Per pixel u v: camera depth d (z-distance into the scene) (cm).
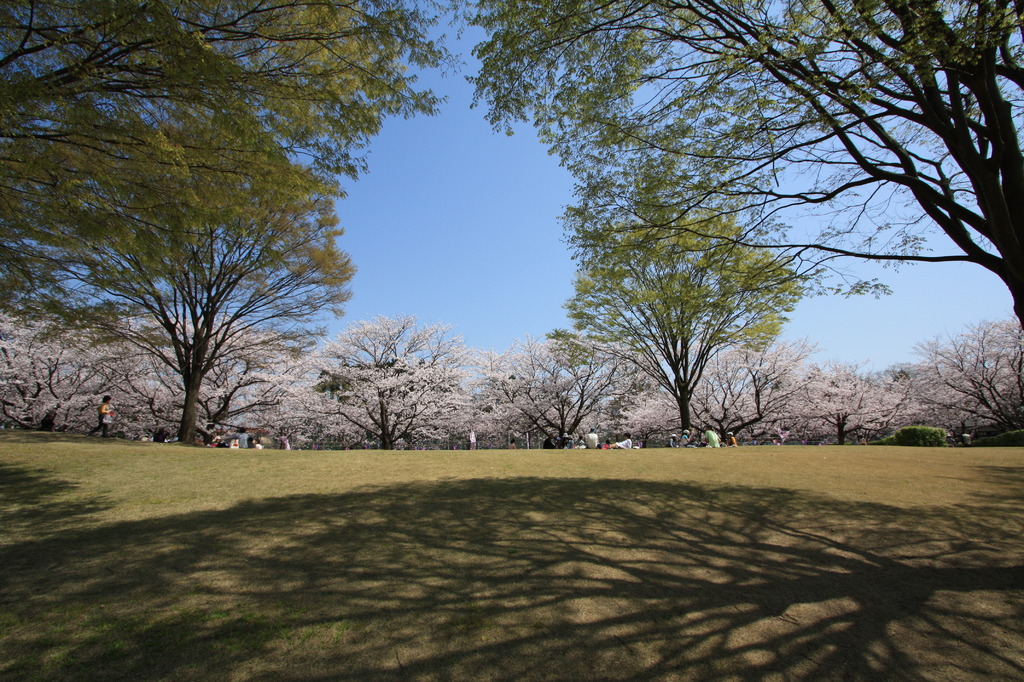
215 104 521
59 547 435
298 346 1784
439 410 3097
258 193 621
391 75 618
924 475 843
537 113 714
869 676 274
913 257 605
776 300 916
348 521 524
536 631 311
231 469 851
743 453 1202
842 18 469
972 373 2847
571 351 2098
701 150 654
